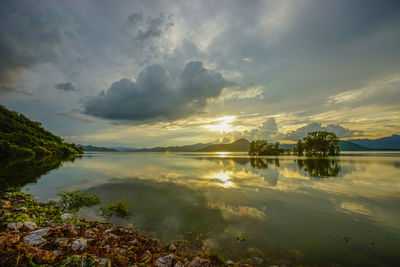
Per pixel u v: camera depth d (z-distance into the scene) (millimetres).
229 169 37000
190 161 67062
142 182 23000
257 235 8805
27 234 7223
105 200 14922
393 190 17953
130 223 10305
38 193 17188
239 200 14773
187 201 14562
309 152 109750
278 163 50438
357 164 45312
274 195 16281
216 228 9617
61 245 6480
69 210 12367
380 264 6480
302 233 8992
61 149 136125
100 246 7070
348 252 7285
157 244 7965
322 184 21031
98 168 40938
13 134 113688
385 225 9859
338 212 11984
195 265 6184
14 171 33188
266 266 6406
